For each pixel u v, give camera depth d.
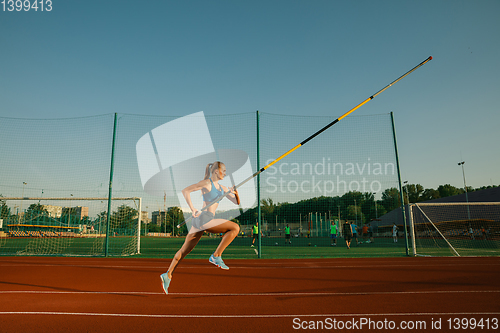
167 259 10.73
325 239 26.81
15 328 3.09
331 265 8.70
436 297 4.40
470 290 4.89
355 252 13.41
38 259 10.60
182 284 5.64
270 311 3.74
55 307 3.90
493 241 21.56
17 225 19.92
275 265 8.76
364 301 4.20
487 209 22.70
